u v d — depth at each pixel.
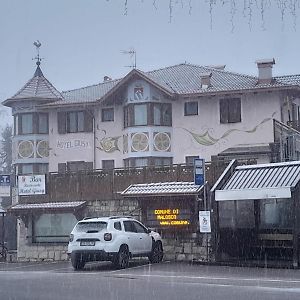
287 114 34.12
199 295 12.08
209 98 33.88
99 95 37.47
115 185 24.97
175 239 22.41
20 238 27.03
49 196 26.69
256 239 21.28
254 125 33.03
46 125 37.84
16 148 38.16
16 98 37.75
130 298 11.79
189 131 34.03
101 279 15.73
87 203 25.56
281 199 21.33
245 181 20.22
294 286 13.53
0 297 12.21
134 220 20.53
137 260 22.14
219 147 33.44
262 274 16.61
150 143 33.84
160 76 37.69
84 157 36.44
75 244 19.09
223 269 18.41
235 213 22.14
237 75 36.12
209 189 21.58
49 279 15.96
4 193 25.50
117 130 35.69
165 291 12.84
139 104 34.28
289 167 19.61
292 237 20.09
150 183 23.91
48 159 37.47
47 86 39.00
